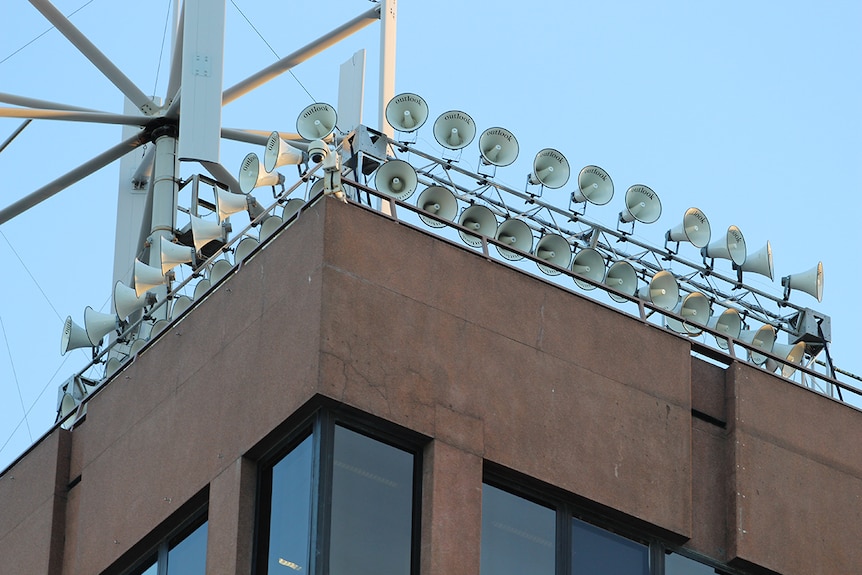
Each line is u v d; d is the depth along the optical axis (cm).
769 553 3031
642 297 3675
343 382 2688
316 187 3250
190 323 3058
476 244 3103
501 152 3584
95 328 3881
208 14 4250
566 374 2934
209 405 2908
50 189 4500
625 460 2931
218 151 4156
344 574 2602
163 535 2948
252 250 2975
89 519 3103
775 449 3133
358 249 2817
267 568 2683
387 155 3381
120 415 3152
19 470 3381
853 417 3272
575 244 3631
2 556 3291
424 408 2750
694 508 3017
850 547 3128
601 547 2886
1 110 4456
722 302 3744
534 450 2838
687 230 3812
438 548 2655
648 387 3022
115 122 4547
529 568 2786
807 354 3753
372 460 2702
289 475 2719
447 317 2850
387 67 4569
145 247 4372
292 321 2781
